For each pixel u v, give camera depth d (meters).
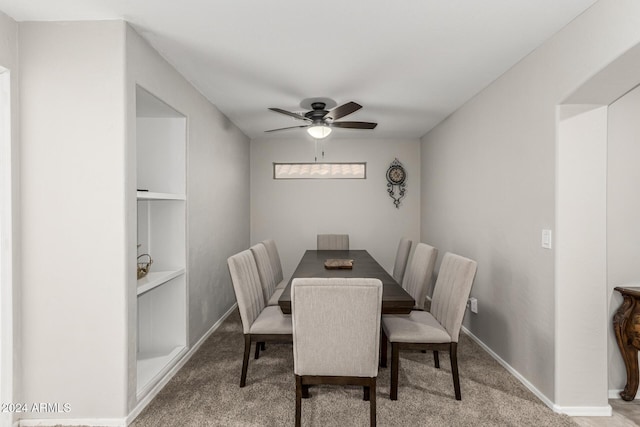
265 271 3.24
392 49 2.38
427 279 2.89
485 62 2.59
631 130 2.34
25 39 2.02
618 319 2.30
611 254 2.34
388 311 2.18
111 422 2.01
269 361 2.84
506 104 2.76
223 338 3.37
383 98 3.42
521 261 2.55
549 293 2.23
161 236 2.91
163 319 2.89
